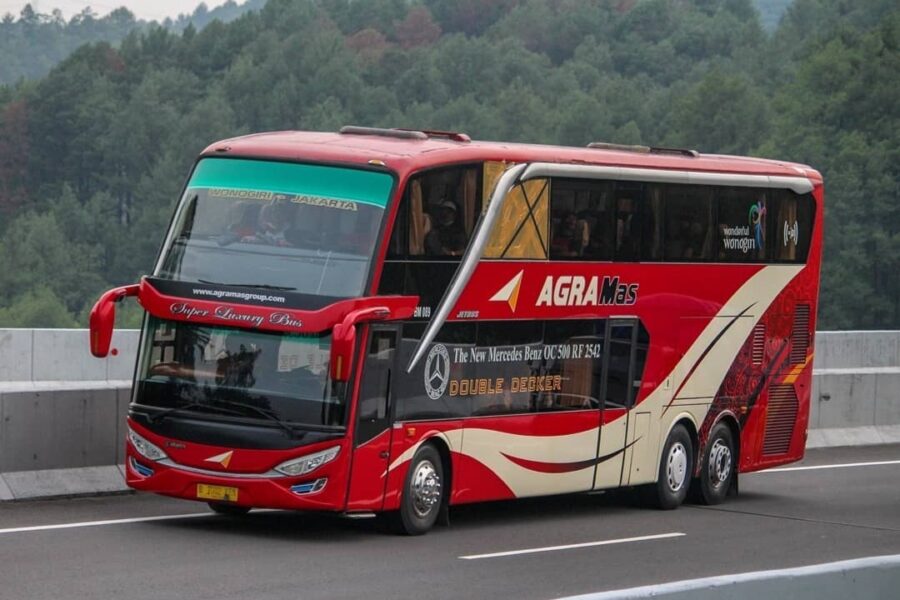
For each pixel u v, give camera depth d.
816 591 11.58
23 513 19.11
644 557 18.30
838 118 149.50
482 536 19.72
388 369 18.81
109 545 16.95
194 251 18.91
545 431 21.42
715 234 24.50
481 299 20.16
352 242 18.56
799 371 26.64
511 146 20.84
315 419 18.16
